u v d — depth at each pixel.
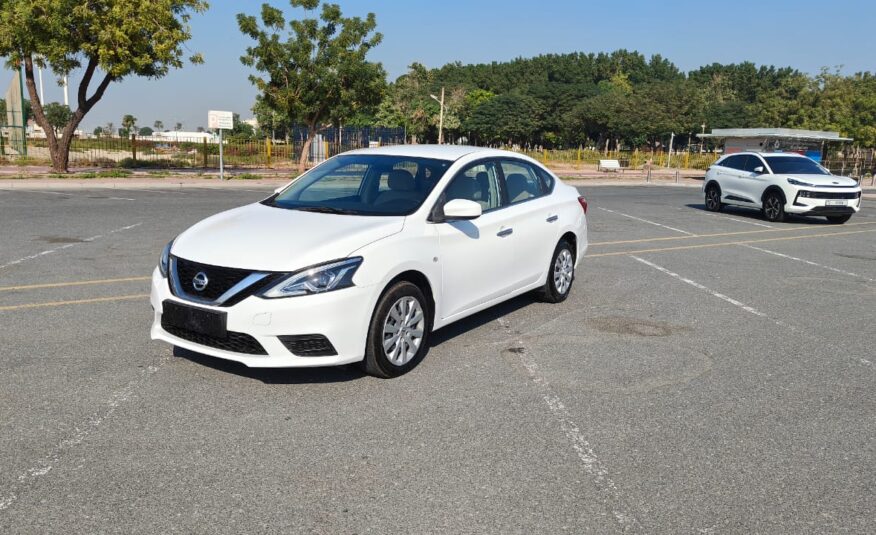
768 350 6.01
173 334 4.82
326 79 27.27
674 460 3.88
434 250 5.24
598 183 31.89
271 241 4.71
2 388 4.57
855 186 15.79
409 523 3.16
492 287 6.08
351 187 5.77
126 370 4.96
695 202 21.66
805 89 60.59
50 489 3.37
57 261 8.72
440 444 3.97
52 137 24.16
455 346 5.82
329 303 4.46
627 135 92.81
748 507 3.40
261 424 4.16
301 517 3.19
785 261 10.66
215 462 3.68
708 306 7.55
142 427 4.07
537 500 3.40
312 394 4.64
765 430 4.32
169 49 23.11
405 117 81.12
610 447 4.02
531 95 109.06
